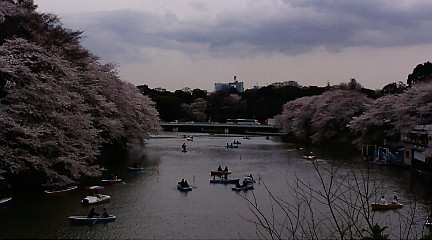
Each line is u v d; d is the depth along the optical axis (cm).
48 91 3878
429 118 6438
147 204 3703
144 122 7694
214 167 6206
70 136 4238
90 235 2808
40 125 3800
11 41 3919
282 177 5262
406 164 6156
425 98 6650
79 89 5003
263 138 13525
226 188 4544
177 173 5519
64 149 3988
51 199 3650
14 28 4441
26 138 3681
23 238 2678
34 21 4638
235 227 3041
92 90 5188
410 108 6788
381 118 7594
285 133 13512
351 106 10638
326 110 10931
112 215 3256
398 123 6825
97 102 5275
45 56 4038
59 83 4209
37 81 3797
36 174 4122
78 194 3884
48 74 4009
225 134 15838
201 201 3875
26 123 3775
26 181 4088
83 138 4291
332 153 8238
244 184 4488
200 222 3170
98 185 4419
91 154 4303
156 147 9381
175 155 7731
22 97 3681
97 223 3058
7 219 3062
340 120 10550
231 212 3472
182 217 3303
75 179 4488
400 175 5303
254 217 3312
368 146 7569
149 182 4769
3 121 3444
